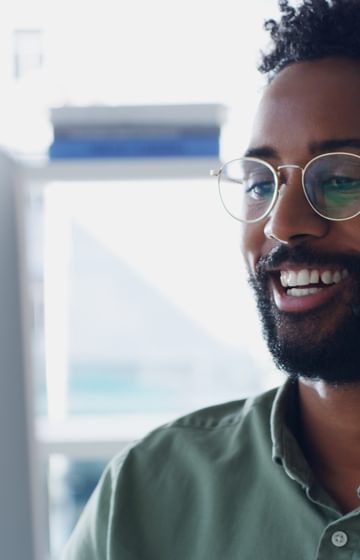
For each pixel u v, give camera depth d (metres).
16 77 2.58
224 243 3.49
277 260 1.18
